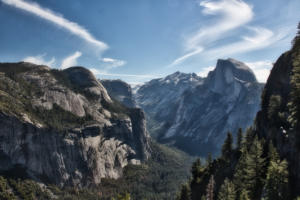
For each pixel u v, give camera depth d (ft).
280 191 195.00
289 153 245.04
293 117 202.59
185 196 357.00
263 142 297.74
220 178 348.18
